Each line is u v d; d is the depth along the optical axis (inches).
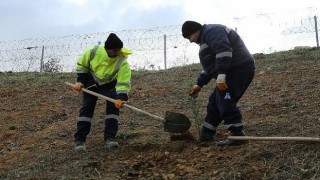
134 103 346.9
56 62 615.2
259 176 176.1
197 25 216.1
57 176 201.6
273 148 196.7
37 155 241.3
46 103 368.2
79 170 205.8
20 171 216.1
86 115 240.7
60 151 244.1
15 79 482.3
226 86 205.8
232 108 211.9
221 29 209.5
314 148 188.1
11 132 296.4
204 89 369.1
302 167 175.6
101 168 206.4
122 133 264.2
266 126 242.8
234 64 212.5
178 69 480.7
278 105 287.7
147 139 250.7
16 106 367.6
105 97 235.3
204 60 217.8
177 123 229.0
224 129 255.4
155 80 430.6
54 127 301.1
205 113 296.4
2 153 254.5
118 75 235.8
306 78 350.9
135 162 209.6
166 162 205.9
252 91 339.9
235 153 200.5
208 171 187.5
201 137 227.6
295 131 225.9
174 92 371.2
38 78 484.7
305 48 487.2
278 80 361.1
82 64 243.0
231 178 177.2
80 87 241.3
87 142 258.4
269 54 488.4
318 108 263.6
